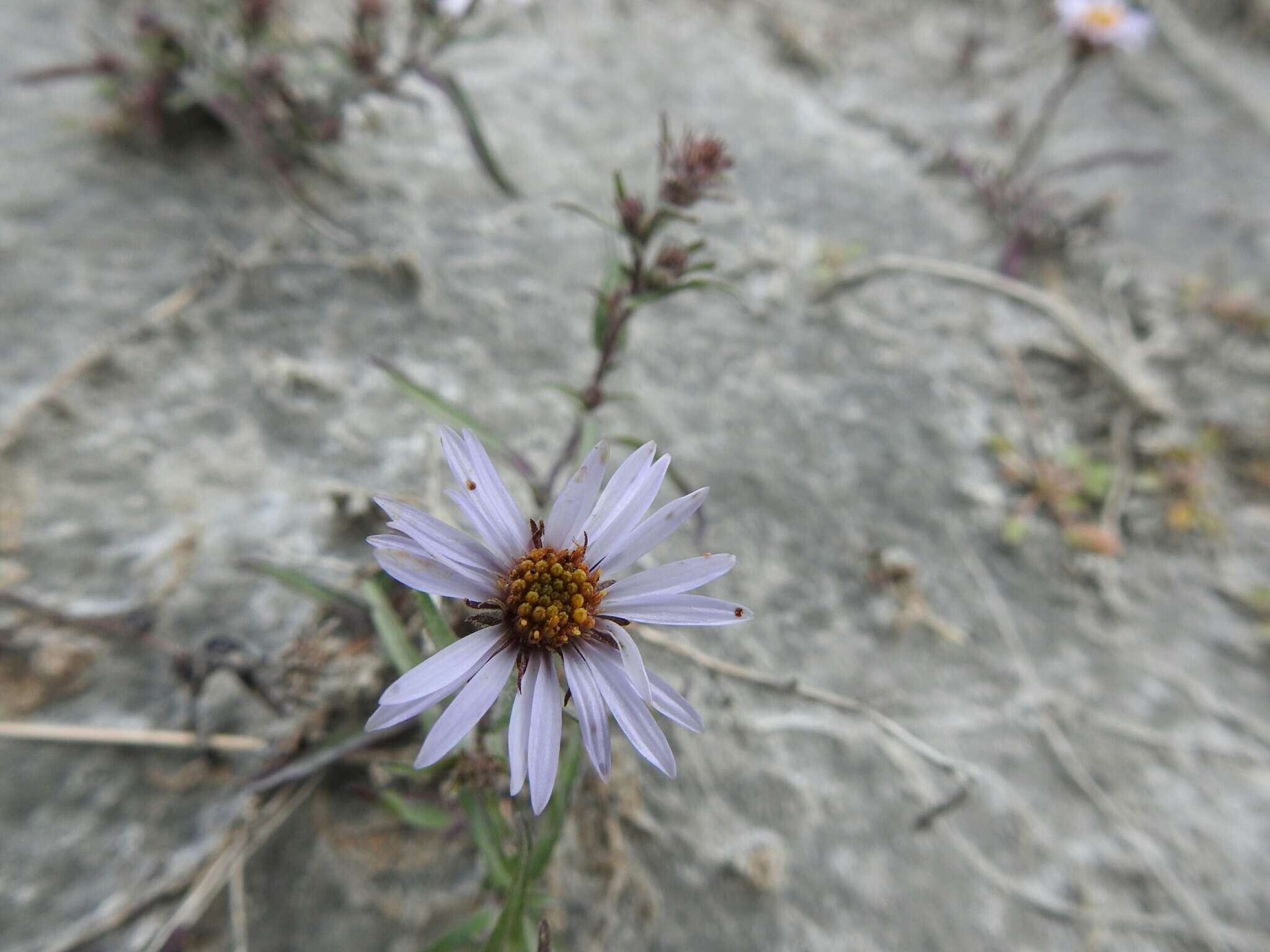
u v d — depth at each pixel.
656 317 0.16
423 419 0.13
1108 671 0.13
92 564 0.11
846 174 0.20
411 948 0.09
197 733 0.09
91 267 0.14
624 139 0.19
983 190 0.20
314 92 0.16
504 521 0.07
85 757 0.09
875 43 0.25
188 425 0.12
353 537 0.11
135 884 0.09
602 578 0.07
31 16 0.17
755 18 0.24
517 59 0.20
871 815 0.11
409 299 0.14
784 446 0.14
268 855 0.09
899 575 0.13
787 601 0.13
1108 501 0.15
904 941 0.10
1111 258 0.20
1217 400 0.18
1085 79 0.26
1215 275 0.20
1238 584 0.15
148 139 0.15
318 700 0.09
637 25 0.22
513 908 0.07
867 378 0.16
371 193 0.16
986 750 0.12
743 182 0.19
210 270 0.14
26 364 0.12
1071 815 0.12
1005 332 0.18
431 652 0.09
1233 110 0.26
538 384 0.14
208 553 0.11
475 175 0.17
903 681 0.12
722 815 0.10
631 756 0.10
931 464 0.15
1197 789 0.12
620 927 0.09
